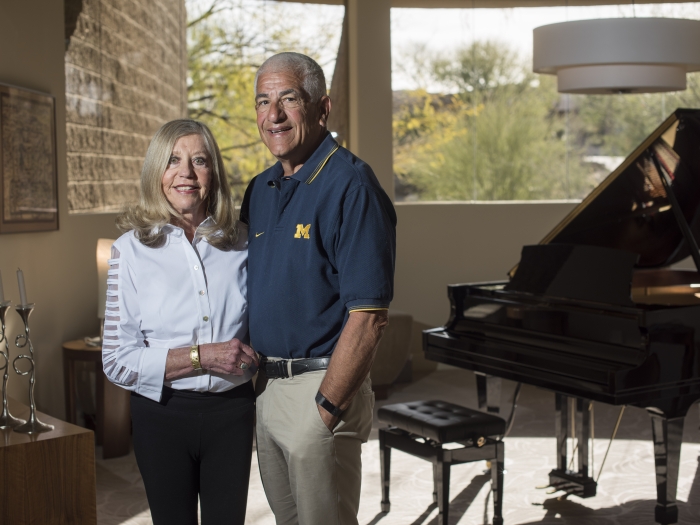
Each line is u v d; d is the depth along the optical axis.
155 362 2.03
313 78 2.13
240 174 6.23
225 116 6.15
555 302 3.54
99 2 5.18
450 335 3.93
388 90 6.30
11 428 2.66
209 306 2.13
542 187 6.90
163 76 5.78
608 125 6.92
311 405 2.08
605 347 3.26
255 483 3.91
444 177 6.77
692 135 3.28
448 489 3.17
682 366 3.15
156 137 2.13
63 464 2.58
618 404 2.99
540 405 5.45
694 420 5.00
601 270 3.36
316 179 2.10
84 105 5.10
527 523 3.40
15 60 4.18
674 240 3.90
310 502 2.10
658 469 3.15
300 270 2.08
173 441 2.09
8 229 4.00
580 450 3.59
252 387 2.22
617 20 4.07
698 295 4.07
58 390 4.63
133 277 2.10
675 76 4.34
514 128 6.84
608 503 3.63
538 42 4.37
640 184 3.49
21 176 4.13
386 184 6.36
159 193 2.12
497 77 6.81
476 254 6.62
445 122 6.76
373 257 2.02
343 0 6.38
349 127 6.43
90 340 4.49
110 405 4.34
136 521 3.46
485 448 3.24
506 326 3.76
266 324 2.13
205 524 2.12
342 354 2.01
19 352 4.17
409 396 5.73
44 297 4.46
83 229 4.89
